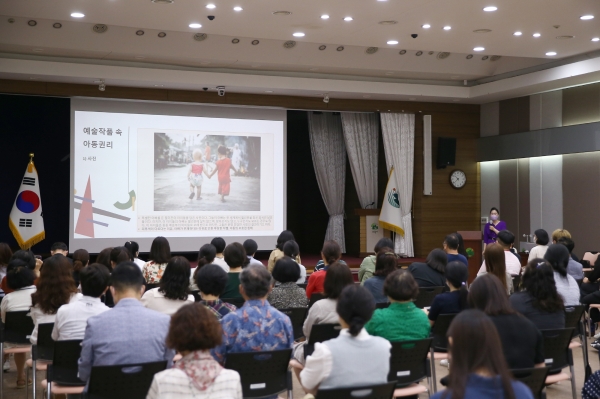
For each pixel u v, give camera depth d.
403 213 13.55
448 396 1.88
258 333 3.33
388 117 13.45
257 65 11.26
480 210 14.11
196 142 12.05
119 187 11.55
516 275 6.64
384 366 2.88
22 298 5.00
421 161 13.66
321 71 11.88
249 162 12.41
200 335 2.28
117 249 5.85
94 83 11.18
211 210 12.12
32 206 10.92
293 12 7.98
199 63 11.05
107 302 5.70
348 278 4.02
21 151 12.43
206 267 3.70
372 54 11.31
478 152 13.99
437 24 8.55
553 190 12.27
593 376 2.81
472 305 3.28
